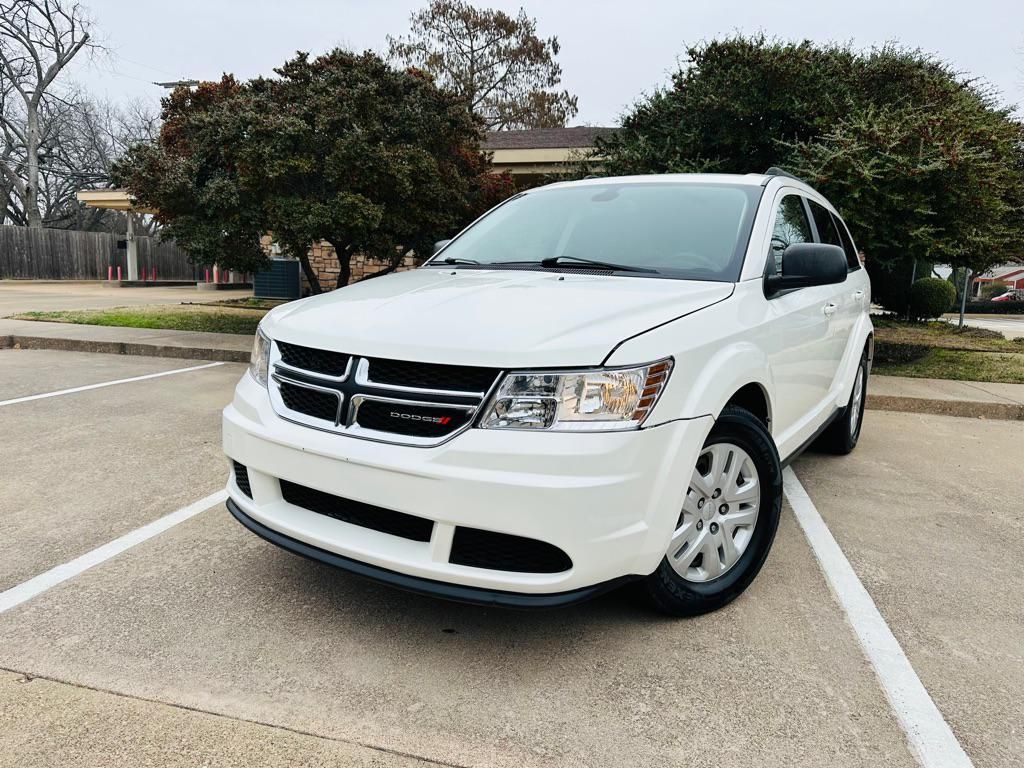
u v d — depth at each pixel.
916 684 2.38
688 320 2.62
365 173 10.37
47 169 37.97
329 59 11.50
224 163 10.82
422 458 2.28
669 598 2.66
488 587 2.28
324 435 2.48
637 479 2.32
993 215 8.76
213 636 2.58
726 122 10.31
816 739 2.11
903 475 4.79
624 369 2.31
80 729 2.06
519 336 2.33
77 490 4.10
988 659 2.55
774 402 3.22
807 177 8.40
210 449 4.96
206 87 16.73
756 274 3.21
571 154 15.24
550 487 2.19
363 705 2.21
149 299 18.38
